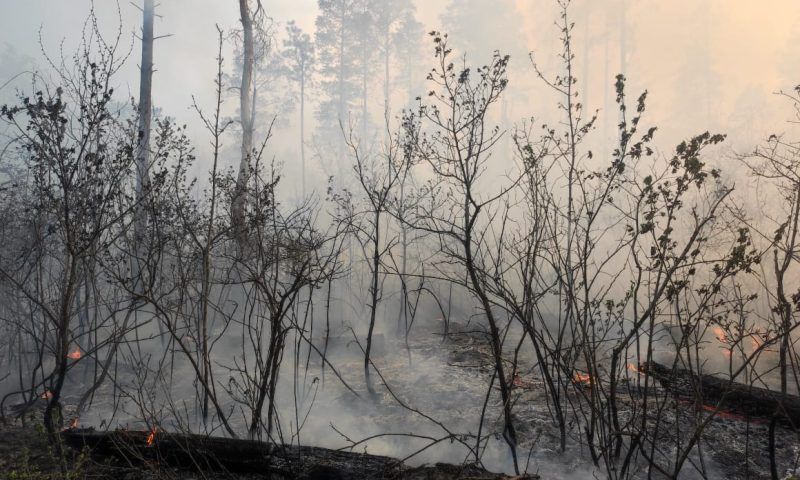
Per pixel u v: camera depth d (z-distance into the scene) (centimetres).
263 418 542
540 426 490
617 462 416
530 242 445
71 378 637
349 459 370
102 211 484
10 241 645
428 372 673
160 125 625
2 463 393
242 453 379
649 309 371
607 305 425
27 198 676
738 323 400
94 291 579
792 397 468
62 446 388
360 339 825
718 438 455
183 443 388
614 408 386
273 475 373
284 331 429
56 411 411
